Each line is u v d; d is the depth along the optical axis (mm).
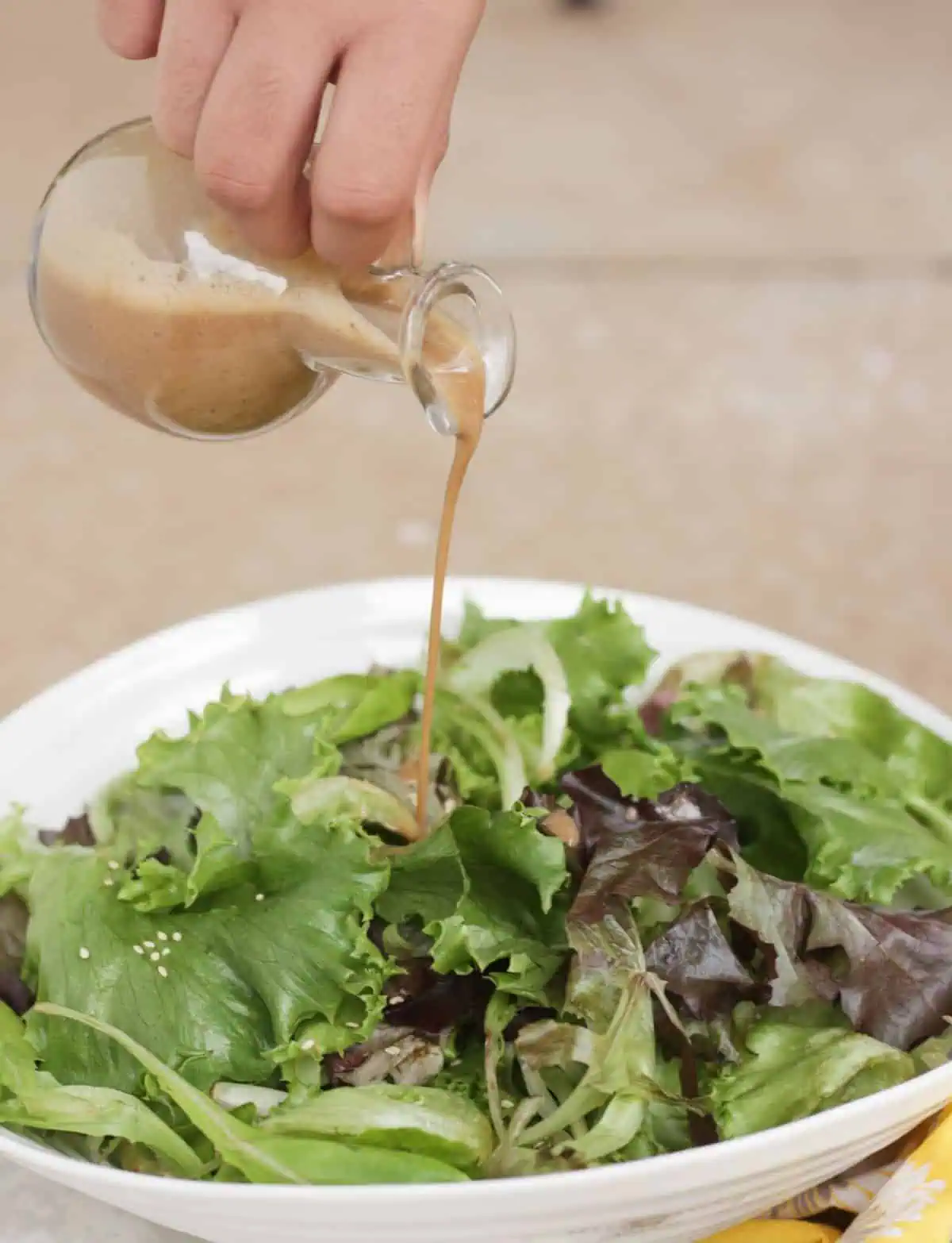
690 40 2707
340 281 610
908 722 705
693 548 1416
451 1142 601
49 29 2686
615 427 1612
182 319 613
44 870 659
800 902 634
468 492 1507
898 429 1596
